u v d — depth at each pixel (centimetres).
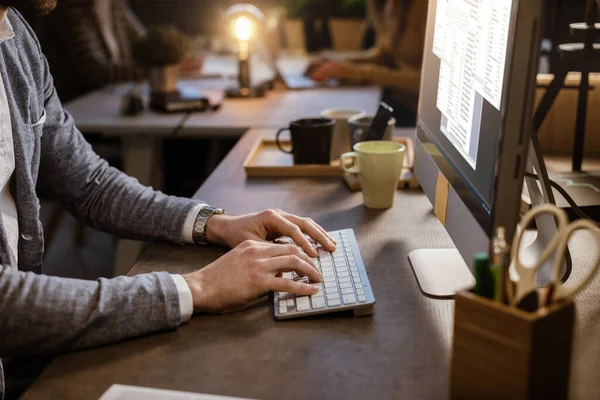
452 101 97
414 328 85
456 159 92
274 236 113
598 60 134
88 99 266
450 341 82
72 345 81
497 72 75
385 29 325
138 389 72
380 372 75
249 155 166
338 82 293
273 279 91
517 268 63
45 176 123
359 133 157
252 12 264
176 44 243
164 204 119
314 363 78
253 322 88
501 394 62
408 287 97
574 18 184
